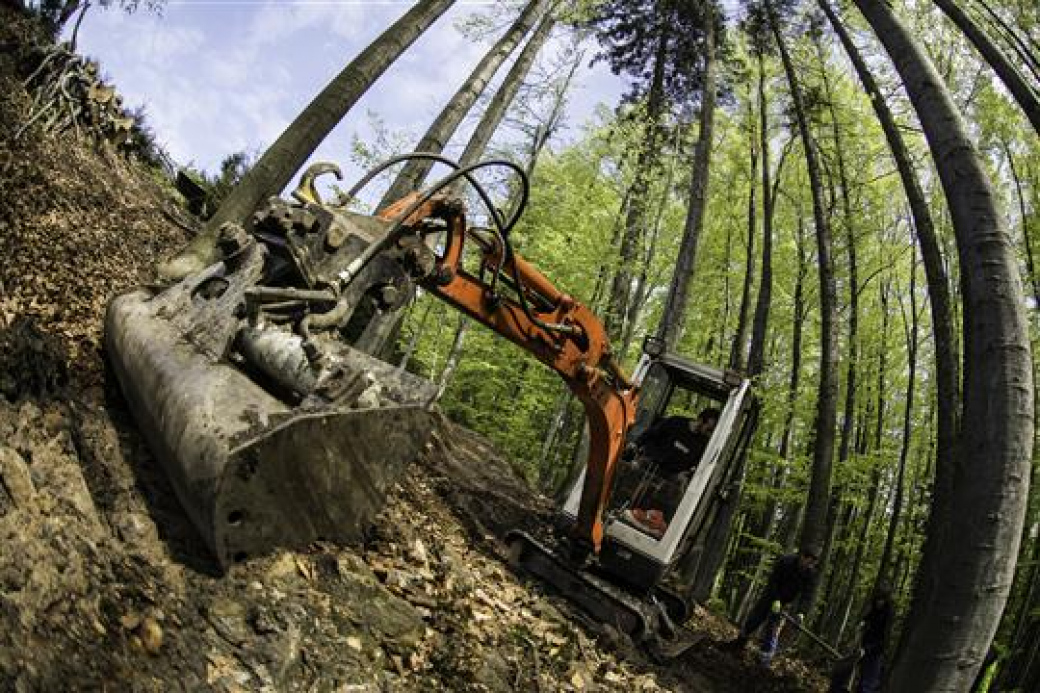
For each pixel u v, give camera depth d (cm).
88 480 375
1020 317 411
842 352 2011
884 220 1839
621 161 2070
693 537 800
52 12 1460
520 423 2473
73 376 446
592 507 679
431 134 1176
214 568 372
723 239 2225
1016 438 392
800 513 1934
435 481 839
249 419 349
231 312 403
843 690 826
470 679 435
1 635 262
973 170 449
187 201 1536
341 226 414
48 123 1072
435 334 2466
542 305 609
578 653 562
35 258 666
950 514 406
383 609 434
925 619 398
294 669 356
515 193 1997
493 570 633
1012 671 1596
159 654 314
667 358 816
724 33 1911
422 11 905
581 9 1480
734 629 1190
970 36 698
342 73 844
